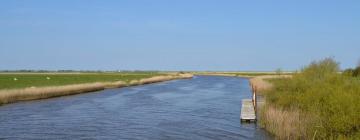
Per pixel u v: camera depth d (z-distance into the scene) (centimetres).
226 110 3931
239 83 10850
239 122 2991
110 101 5028
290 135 2072
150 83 10794
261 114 2777
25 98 5059
